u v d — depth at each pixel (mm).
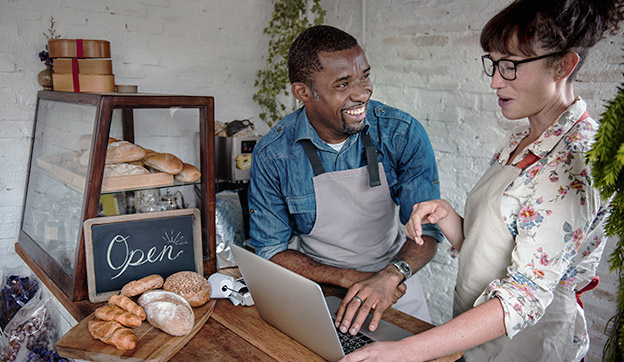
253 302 1521
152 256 1600
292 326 1259
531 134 1218
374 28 2812
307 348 1257
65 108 1729
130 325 1302
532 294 1058
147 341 1256
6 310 2094
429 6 2500
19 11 2168
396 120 1735
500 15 1082
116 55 2482
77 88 1840
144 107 1575
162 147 1664
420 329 1349
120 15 2463
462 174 2512
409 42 2627
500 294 1072
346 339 1274
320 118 1605
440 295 2727
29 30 2203
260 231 1813
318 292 1045
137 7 2514
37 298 1980
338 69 1449
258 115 3121
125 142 1585
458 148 2504
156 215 1609
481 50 2307
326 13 3119
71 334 1288
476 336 1059
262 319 1429
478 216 1267
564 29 991
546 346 1215
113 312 1325
